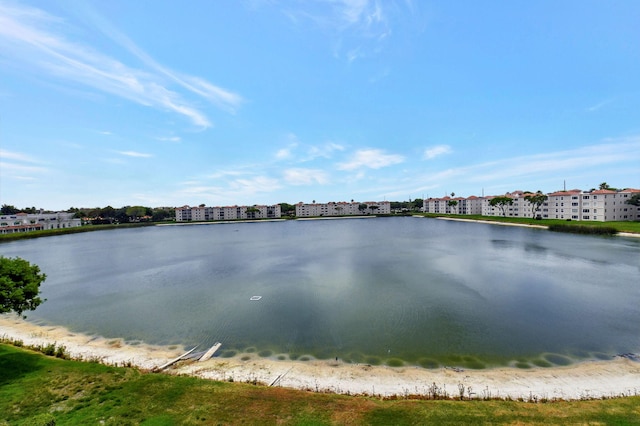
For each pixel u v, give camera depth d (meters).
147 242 82.31
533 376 14.65
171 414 10.01
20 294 12.98
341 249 58.31
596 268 38.25
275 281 34.94
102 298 29.84
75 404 10.52
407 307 24.89
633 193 93.88
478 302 25.91
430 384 13.94
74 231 127.12
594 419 9.73
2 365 13.42
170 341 19.53
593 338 18.97
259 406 10.57
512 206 136.75
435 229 101.00
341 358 16.89
